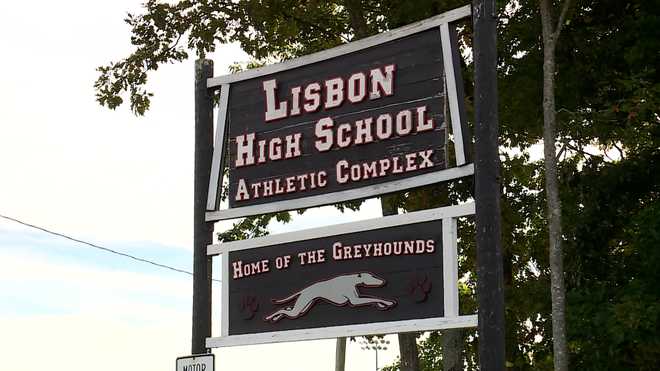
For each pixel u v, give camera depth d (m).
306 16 22.92
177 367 12.12
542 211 21.28
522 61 19.02
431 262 10.33
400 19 20.52
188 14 22.08
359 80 11.37
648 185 18.33
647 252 16.69
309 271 11.35
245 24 22.38
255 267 11.86
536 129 20.19
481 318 9.72
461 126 10.41
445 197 20.38
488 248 9.80
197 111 12.84
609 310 16.16
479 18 10.29
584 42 18.56
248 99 12.41
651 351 16.52
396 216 10.65
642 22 17.03
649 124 18.61
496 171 10.02
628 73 18.14
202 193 12.59
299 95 11.89
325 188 11.49
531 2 19.12
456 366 21.36
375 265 10.77
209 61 12.91
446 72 10.62
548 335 20.16
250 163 12.21
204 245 12.49
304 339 11.22
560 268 14.31
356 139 11.27
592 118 17.83
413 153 10.78
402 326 10.40
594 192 18.28
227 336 11.98
